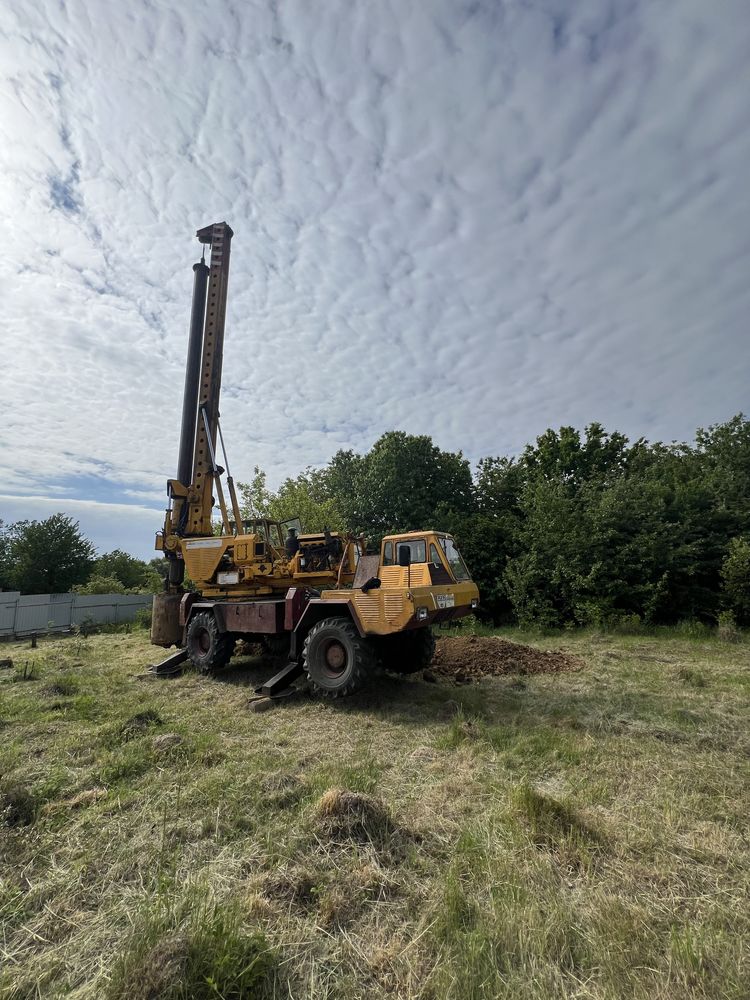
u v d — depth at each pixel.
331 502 19.25
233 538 8.41
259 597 8.31
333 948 2.15
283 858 2.78
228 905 2.33
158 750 4.43
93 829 3.16
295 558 7.88
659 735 4.95
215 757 4.33
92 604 18.27
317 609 6.86
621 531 14.81
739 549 13.41
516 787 3.55
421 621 5.98
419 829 3.10
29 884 2.62
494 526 17.14
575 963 2.05
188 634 8.59
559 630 13.90
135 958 1.95
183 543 8.96
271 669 8.36
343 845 2.89
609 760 4.23
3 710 5.78
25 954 2.15
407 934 2.23
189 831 3.12
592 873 2.67
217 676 8.01
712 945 2.11
